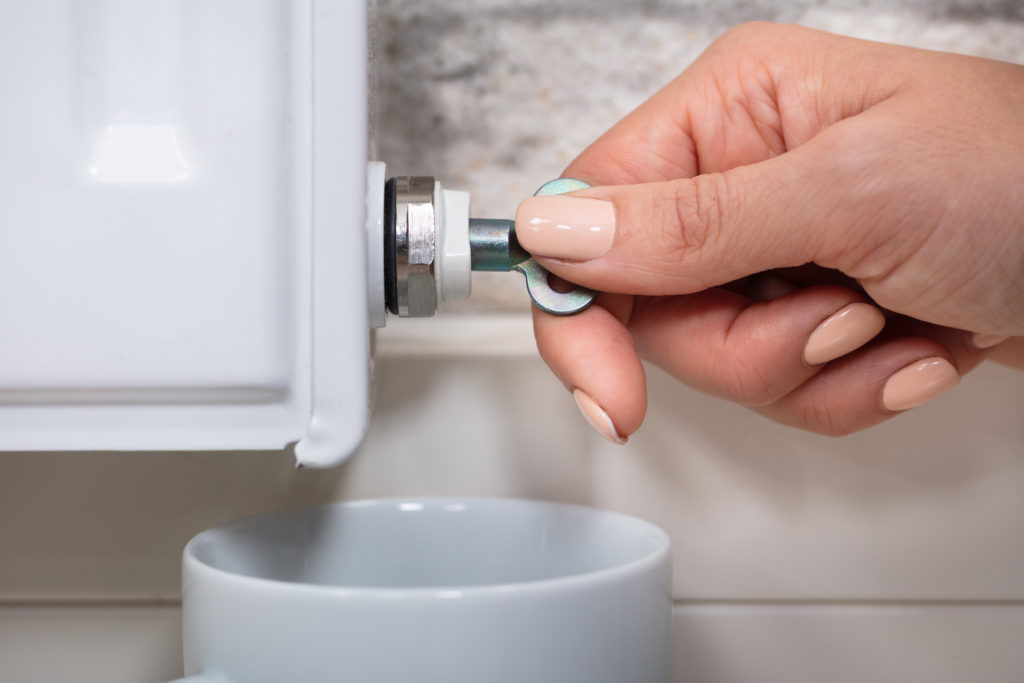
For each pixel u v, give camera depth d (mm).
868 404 390
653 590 353
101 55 348
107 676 424
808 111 390
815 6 461
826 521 428
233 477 425
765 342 383
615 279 370
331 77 348
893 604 430
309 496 426
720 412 427
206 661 347
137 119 349
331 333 350
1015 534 428
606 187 373
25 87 348
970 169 354
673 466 427
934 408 427
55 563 423
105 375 348
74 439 353
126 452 424
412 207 362
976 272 361
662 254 366
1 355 347
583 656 341
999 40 462
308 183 350
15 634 424
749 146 407
